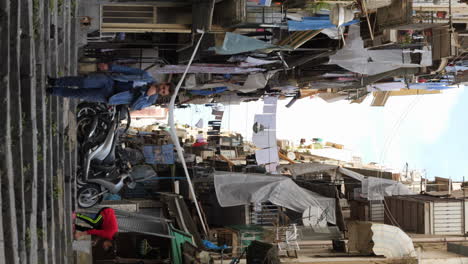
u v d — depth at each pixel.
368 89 20.08
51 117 8.36
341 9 12.38
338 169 20.81
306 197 18.17
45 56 8.09
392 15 12.84
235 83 17.20
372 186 19.67
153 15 12.95
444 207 17.31
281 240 15.33
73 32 11.33
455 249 13.73
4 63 5.88
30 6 6.93
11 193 5.68
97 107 10.25
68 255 9.53
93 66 13.90
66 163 9.36
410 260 12.72
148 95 8.23
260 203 19.22
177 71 15.15
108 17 12.84
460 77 18.77
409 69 16.81
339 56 15.23
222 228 19.11
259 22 12.79
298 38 14.27
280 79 19.03
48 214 7.89
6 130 5.69
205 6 12.43
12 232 5.60
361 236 14.07
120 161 10.90
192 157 23.09
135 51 14.94
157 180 22.77
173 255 16.11
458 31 14.97
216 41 13.45
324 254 14.34
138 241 17.77
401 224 18.61
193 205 20.83
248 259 12.45
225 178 17.94
